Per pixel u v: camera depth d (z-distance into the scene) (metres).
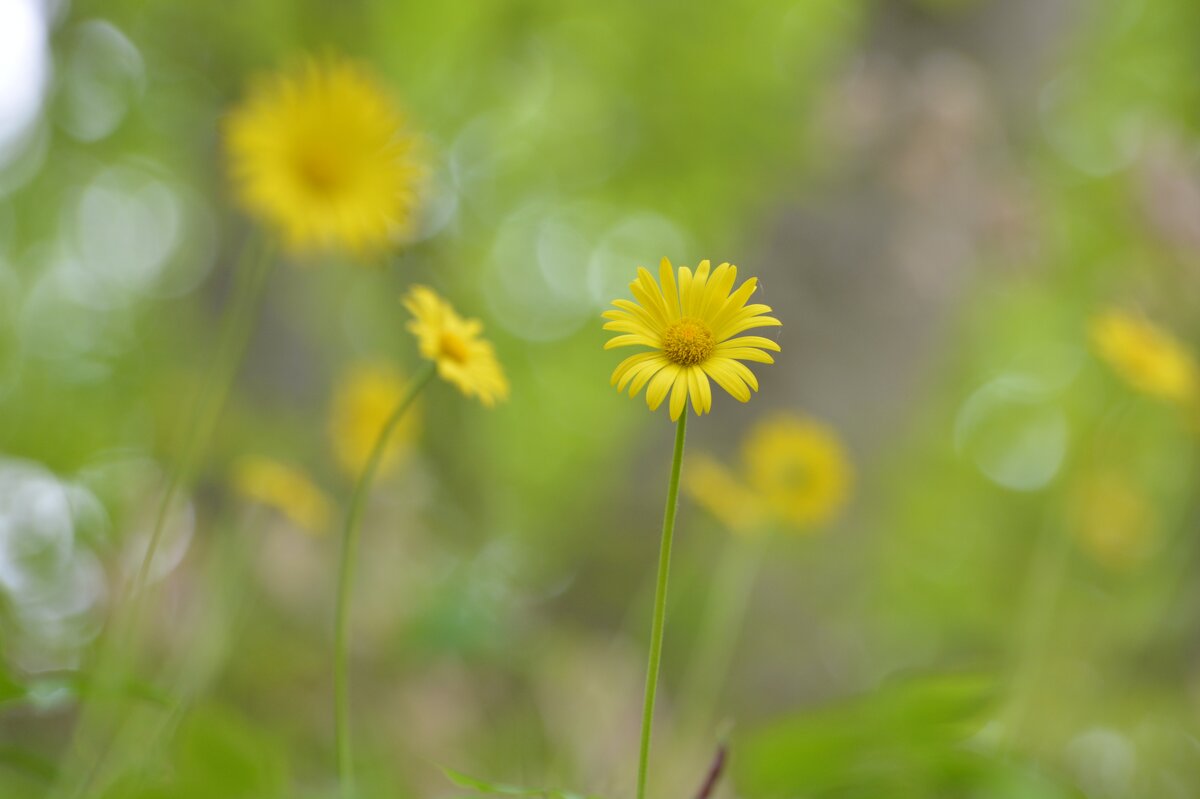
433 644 1.62
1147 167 2.58
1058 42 3.60
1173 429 2.83
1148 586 2.20
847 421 3.36
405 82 4.30
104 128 4.05
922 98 3.06
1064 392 5.77
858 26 3.67
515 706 1.64
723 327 0.94
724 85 4.27
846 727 1.09
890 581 3.74
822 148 3.27
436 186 3.61
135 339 4.71
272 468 1.35
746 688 2.94
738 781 1.16
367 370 1.58
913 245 3.17
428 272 3.73
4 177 4.80
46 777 1.08
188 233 4.68
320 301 3.33
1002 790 1.06
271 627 1.91
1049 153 4.30
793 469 1.34
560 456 6.41
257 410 2.84
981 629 3.24
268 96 1.21
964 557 4.04
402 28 4.19
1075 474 2.22
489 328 5.77
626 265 6.70
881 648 3.20
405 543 2.08
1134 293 2.58
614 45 4.55
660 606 0.93
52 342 4.78
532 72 4.73
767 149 3.95
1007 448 6.30
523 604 2.04
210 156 3.40
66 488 2.37
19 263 5.28
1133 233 2.59
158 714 1.14
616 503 3.27
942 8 3.44
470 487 3.17
